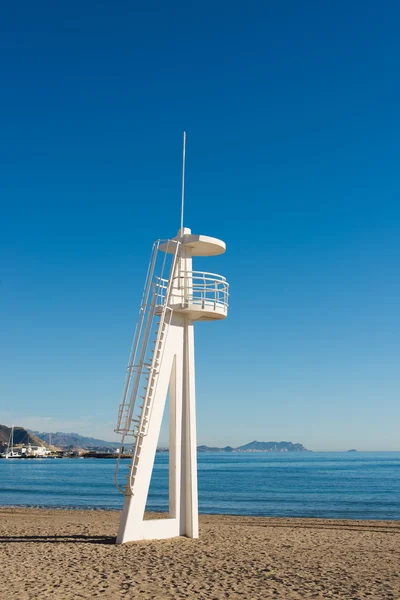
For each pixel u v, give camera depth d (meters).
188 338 20.11
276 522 30.88
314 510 43.66
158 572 14.93
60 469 138.62
